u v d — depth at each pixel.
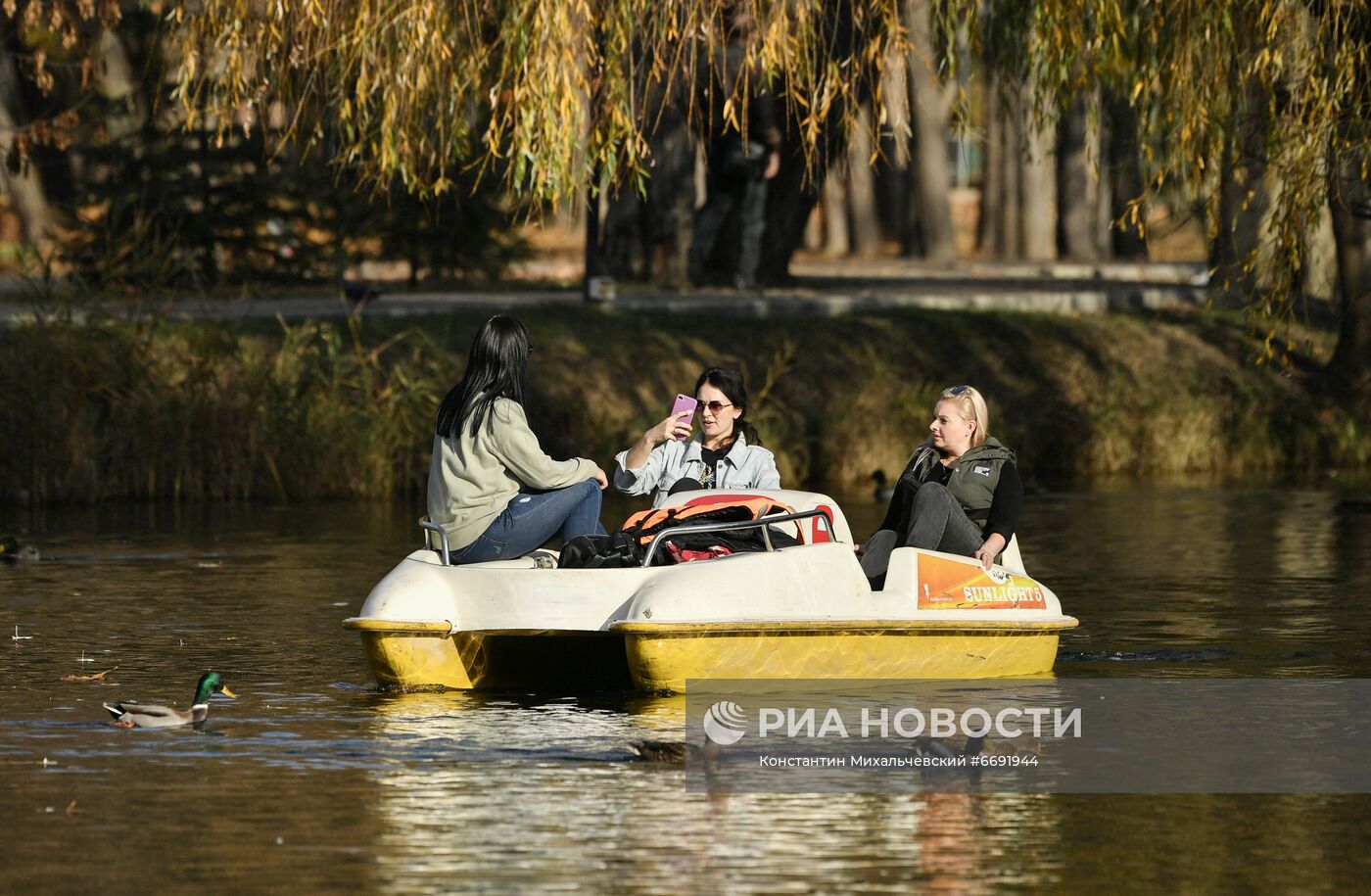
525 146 47.97
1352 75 53.09
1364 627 46.12
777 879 24.86
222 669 40.00
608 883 24.66
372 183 103.88
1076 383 105.62
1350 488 91.06
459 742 32.56
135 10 119.94
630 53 51.56
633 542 36.47
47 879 24.91
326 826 27.28
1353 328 107.62
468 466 37.59
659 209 123.06
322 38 50.72
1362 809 28.39
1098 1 52.75
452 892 24.31
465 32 51.78
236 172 110.62
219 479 82.31
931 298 114.88
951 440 39.53
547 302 104.38
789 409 95.94
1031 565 59.81
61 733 33.41
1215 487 91.81
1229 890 24.56
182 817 27.81
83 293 87.62
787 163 124.38
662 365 95.75
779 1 49.75
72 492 80.56
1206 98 53.03
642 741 32.00
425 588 36.56
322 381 84.00
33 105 161.88
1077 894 24.36
